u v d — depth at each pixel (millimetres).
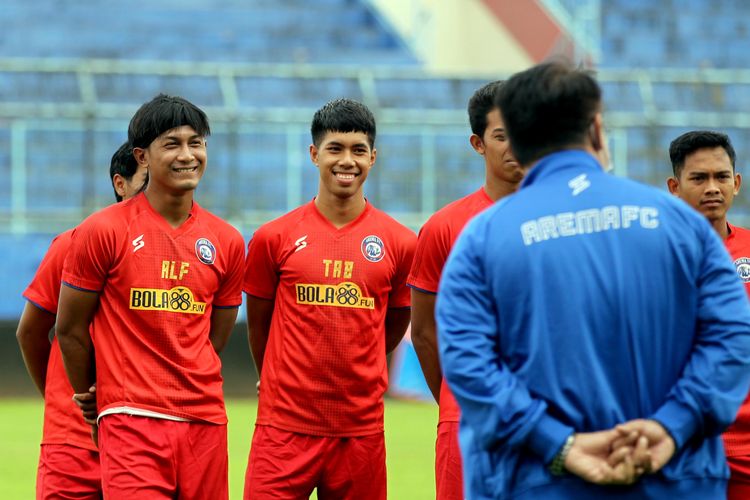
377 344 12273
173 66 38062
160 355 10844
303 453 12047
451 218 10945
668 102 38312
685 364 6844
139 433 10688
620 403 6734
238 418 29828
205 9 49406
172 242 11000
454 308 6918
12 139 35844
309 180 36219
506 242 6883
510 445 6738
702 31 49656
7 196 36781
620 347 6719
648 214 6836
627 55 48375
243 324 35844
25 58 46406
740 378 6707
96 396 11047
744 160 37438
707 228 6945
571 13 45938
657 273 6773
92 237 10758
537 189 6977
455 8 48062
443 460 11008
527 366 6785
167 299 10914
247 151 35969
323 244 12219
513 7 46688
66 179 36094
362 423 12141
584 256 6770
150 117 10836
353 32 49500
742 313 6773
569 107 6965
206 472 11047
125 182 12164
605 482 6586
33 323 11953
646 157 36781
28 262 35750
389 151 36438
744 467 10578
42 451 12070
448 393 11062
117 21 48438
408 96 38312
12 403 33688
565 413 6699
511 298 6840
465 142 36656
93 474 11883
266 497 12094
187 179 10859
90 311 10938
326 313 12055
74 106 35938
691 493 6777
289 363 12117
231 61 47562
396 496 18172
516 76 7145
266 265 12445
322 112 12266
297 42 48844
